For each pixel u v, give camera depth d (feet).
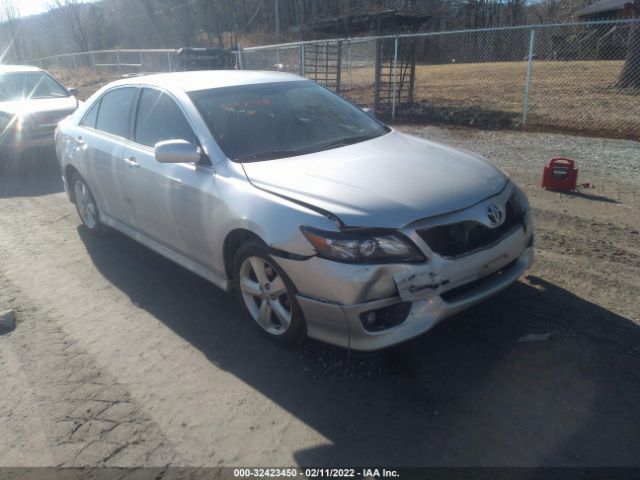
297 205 10.40
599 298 12.69
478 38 104.42
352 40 45.83
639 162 24.35
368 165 11.58
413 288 9.66
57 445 9.28
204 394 10.36
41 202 23.50
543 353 10.83
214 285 14.02
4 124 28.86
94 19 164.66
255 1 170.50
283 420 9.55
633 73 47.14
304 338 11.09
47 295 14.74
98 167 16.35
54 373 11.27
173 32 170.50
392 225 9.70
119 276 15.70
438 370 10.56
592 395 9.61
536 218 18.06
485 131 34.27
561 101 42.96
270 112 13.83
